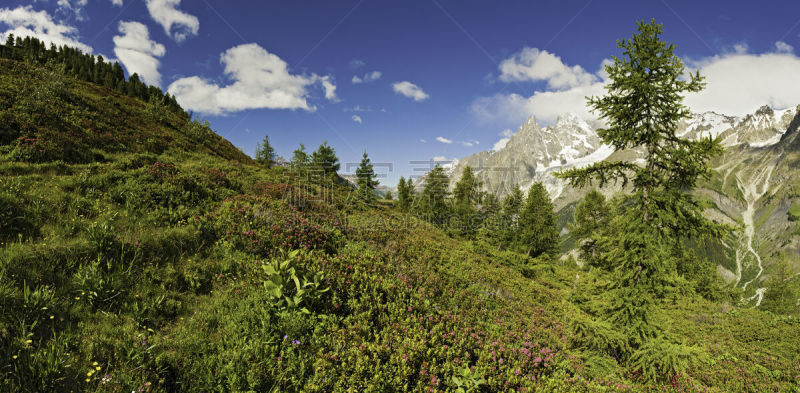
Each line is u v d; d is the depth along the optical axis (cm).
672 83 938
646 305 980
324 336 669
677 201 958
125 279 680
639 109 992
